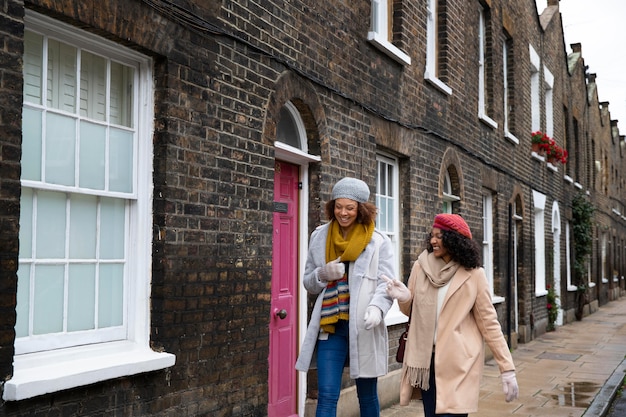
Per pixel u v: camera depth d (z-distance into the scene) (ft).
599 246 91.56
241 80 16.55
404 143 26.78
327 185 20.74
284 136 20.01
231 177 16.10
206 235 15.15
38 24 11.67
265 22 17.63
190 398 14.52
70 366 11.76
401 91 26.68
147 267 13.96
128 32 12.94
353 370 14.19
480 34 39.81
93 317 13.10
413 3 28.12
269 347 18.48
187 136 14.58
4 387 10.26
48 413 11.06
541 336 51.80
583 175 77.92
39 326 11.90
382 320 14.55
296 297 20.38
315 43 20.18
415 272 15.02
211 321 15.29
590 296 79.77
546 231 57.00
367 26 23.77
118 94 13.82
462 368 13.79
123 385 12.67
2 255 10.32
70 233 12.62
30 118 11.68
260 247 17.26
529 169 50.34
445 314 14.15
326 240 14.94
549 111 60.23
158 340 13.80
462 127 34.35
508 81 45.78
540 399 27.48
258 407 17.01
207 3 15.34
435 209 29.99
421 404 25.30
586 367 36.04
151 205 14.02
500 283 41.14
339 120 21.56
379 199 25.96
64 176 12.37
